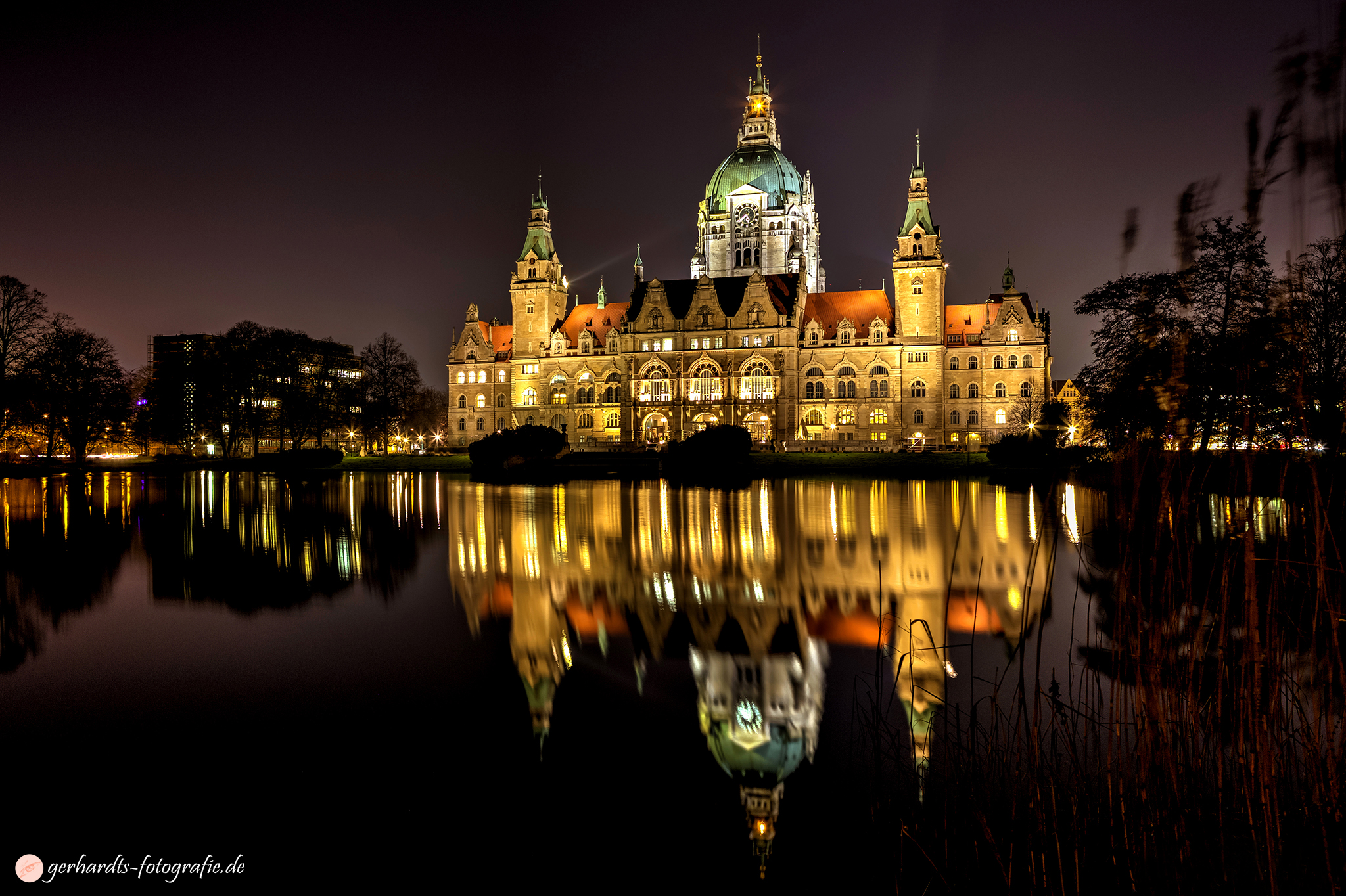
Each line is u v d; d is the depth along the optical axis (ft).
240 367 388.16
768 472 309.01
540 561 99.30
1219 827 28.78
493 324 595.47
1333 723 27.32
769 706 48.65
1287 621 32.50
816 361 485.15
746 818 35.58
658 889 30.96
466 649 60.59
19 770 40.65
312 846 34.32
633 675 54.80
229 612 72.33
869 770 39.81
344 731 45.34
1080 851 29.66
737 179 594.65
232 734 44.80
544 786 38.93
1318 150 21.09
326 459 376.48
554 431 323.78
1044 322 486.38
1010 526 131.03
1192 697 30.40
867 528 131.23
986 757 39.14
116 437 367.25
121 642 62.34
